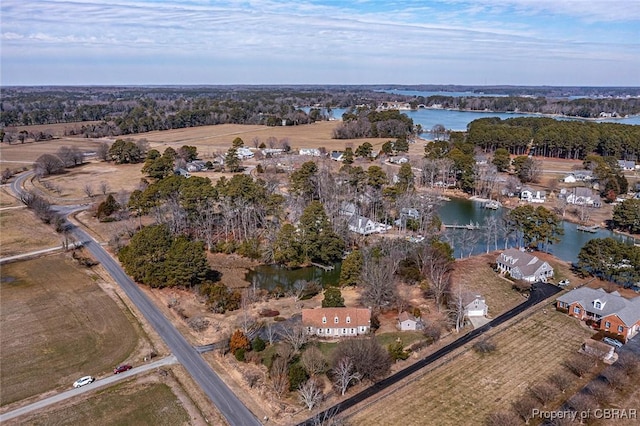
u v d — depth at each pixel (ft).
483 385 169.07
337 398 162.50
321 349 193.98
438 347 196.65
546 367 180.45
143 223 358.02
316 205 297.53
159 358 187.52
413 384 170.09
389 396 163.12
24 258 297.94
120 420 151.43
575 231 368.27
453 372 177.58
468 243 325.83
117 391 166.20
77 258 296.92
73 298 242.78
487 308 229.45
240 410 155.63
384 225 355.15
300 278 278.05
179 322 217.77
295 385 163.53
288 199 392.06
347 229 318.04
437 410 155.43
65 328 212.43
